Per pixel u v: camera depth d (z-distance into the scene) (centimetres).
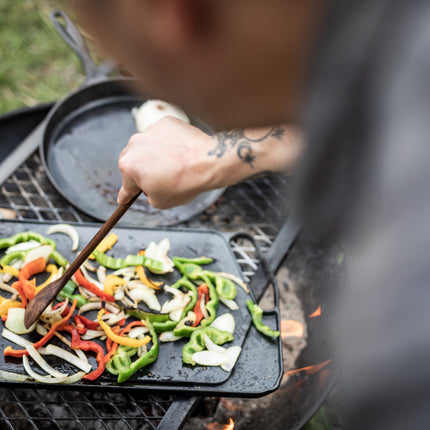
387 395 28
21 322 133
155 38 27
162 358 132
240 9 25
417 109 28
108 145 193
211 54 27
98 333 134
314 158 31
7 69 295
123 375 124
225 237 160
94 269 147
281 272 183
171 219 175
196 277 148
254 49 26
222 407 158
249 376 131
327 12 27
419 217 27
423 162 27
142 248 156
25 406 152
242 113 30
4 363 126
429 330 27
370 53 28
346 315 35
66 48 311
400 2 28
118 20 27
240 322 142
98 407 152
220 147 117
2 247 149
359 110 29
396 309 28
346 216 31
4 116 192
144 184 121
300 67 27
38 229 156
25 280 137
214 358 131
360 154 30
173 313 139
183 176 120
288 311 175
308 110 29
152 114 193
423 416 27
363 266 31
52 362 128
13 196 175
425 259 27
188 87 29
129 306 138
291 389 158
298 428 134
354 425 30
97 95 203
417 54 28
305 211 33
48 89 292
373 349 29
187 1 25
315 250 174
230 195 186
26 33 313
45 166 173
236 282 150
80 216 171
